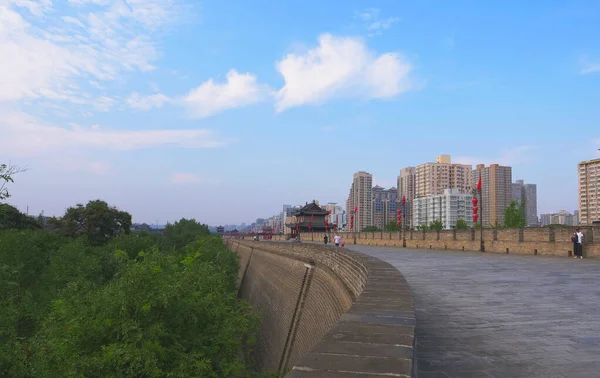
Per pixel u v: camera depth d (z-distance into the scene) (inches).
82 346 489.4
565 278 666.2
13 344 614.5
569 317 372.5
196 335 551.2
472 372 230.8
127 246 1920.5
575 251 1123.9
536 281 628.4
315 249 1058.7
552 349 274.4
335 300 707.4
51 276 1165.7
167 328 515.8
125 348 457.4
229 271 1681.8
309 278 1032.8
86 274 1203.2
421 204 5910.4
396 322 203.9
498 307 420.8
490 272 764.6
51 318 545.6
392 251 1598.2
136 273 530.0
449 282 620.1
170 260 699.4
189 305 555.8
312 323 853.2
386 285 341.7
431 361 250.2
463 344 286.4
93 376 452.1
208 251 1910.7
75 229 2637.8
